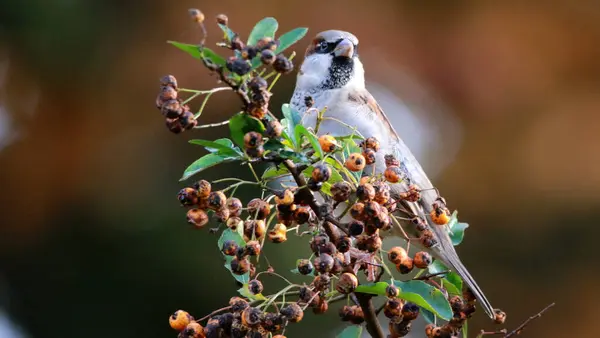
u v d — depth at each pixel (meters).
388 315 4.64
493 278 11.97
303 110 7.97
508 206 11.89
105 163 11.61
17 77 11.71
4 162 11.77
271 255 9.54
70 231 11.53
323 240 4.26
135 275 11.03
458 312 4.87
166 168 11.46
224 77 3.94
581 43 11.84
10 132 11.80
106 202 11.39
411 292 4.48
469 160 11.92
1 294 11.75
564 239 11.91
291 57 3.98
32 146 11.76
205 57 3.90
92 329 11.27
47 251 11.62
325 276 4.25
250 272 4.42
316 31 11.49
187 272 10.76
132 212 11.26
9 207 11.67
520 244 11.94
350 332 4.95
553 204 11.81
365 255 4.59
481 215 11.97
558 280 11.90
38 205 11.74
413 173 7.63
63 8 11.53
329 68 7.91
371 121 7.70
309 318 10.35
